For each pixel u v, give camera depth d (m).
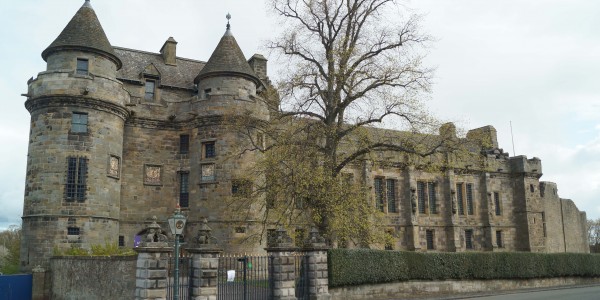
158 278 19.64
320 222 27.91
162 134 39.69
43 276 29.59
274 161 27.86
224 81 39.06
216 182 37.12
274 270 23.91
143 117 38.97
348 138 31.45
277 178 27.53
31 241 33.03
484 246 58.28
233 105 37.72
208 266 21.45
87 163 34.31
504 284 36.34
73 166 34.00
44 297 29.41
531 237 60.75
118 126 36.91
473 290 33.91
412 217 52.69
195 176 38.28
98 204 34.47
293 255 24.44
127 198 37.78
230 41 40.94
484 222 58.56
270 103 30.64
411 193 53.09
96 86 35.00
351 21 31.73
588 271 43.72
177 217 18.28
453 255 33.12
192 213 37.97
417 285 30.30
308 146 28.52
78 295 26.52
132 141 38.69
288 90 30.05
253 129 36.31
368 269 27.20
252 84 40.31
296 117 30.17
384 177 52.12
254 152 37.69
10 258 45.34
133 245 37.38
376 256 27.95
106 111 35.75
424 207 54.91
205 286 21.20
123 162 38.12
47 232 32.84
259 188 29.53
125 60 42.38
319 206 27.39
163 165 39.28
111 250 31.33
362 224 28.00
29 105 35.38
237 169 36.97
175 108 40.16
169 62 44.47
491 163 60.06
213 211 36.81
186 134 39.75
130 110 38.25
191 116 39.16
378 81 29.88
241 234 35.94
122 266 23.06
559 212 66.94
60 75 34.31
